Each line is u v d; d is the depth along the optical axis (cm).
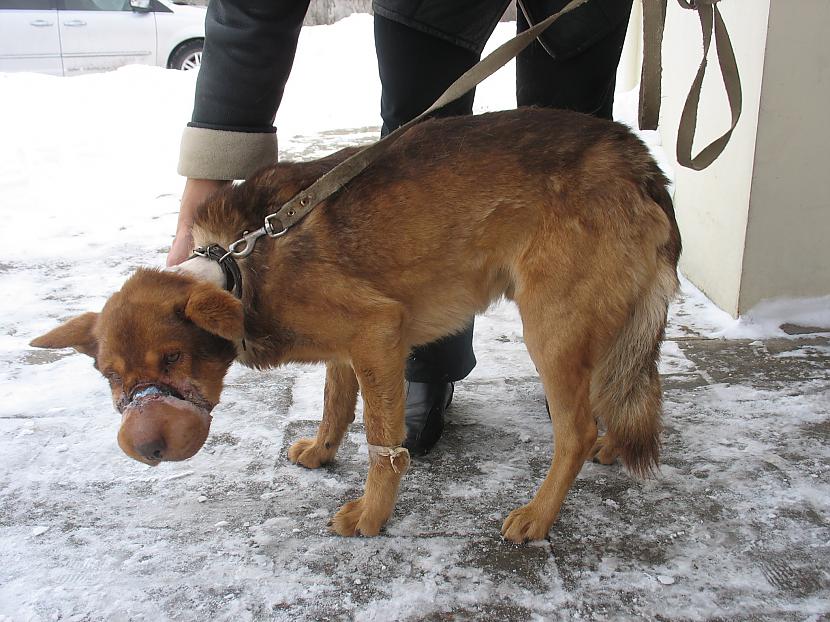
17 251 493
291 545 232
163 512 248
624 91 665
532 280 233
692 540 228
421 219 232
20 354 359
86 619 204
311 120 866
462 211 233
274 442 288
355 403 267
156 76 1005
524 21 294
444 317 248
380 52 270
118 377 205
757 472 258
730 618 198
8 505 252
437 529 238
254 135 254
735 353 341
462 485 261
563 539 232
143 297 208
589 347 234
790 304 367
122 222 553
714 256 389
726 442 276
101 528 240
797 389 309
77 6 1156
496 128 238
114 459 278
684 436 281
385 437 232
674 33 461
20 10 1137
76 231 534
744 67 344
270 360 235
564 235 229
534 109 246
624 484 258
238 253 224
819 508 239
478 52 274
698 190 406
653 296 238
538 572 218
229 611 206
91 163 703
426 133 240
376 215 230
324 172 236
